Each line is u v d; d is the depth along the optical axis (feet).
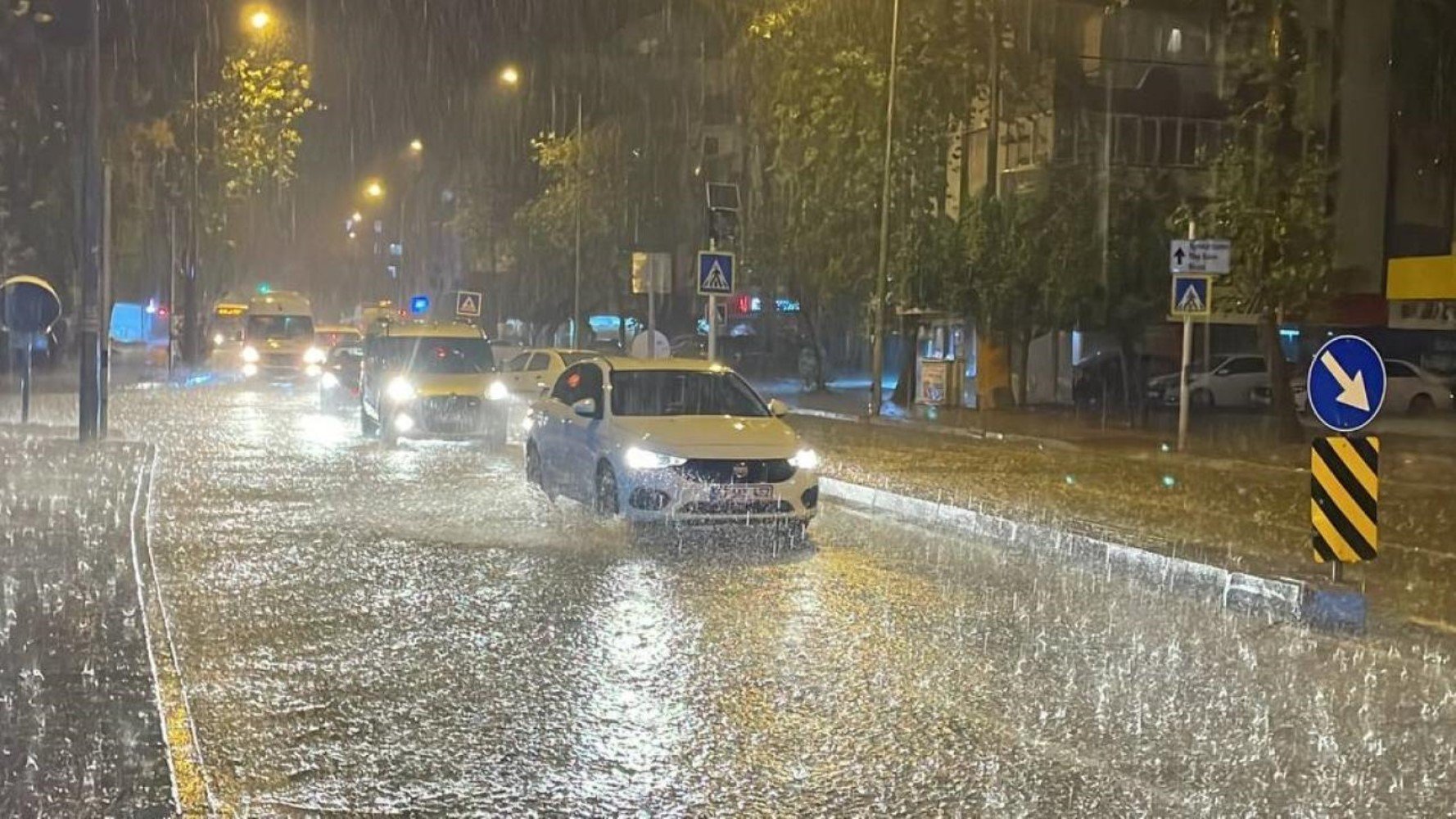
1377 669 27.84
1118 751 21.86
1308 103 85.20
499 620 30.83
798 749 21.72
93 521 41.98
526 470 54.70
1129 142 121.60
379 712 23.54
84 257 65.82
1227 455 75.61
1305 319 87.61
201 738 21.97
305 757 21.07
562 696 24.63
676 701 24.41
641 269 78.02
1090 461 72.79
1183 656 28.66
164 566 37.01
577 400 50.03
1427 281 88.12
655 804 19.17
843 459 71.31
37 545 37.40
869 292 117.08
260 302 150.10
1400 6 130.41
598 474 44.88
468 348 80.12
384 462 65.57
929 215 110.32
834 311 146.51
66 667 24.56
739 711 23.84
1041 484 60.13
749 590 35.06
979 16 109.70
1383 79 130.52
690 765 20.88
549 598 33.42
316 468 62.28
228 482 56.70
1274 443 84.53
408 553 39.65
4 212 113.29
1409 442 87.97
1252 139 84.33
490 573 36.58
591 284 185.98
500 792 19.58
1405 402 117.60
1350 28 129.59
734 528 45.01
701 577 36.78
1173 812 19.11
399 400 72.95
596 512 45.16
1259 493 57.93
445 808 18.92
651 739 22.17
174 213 137.08
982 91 112.06
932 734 22.65
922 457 73.67
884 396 142.92
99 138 66.80
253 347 144.97
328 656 27.37
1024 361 119.14
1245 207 81.76
